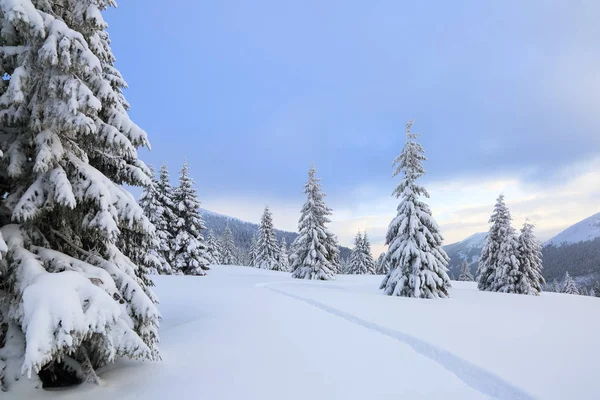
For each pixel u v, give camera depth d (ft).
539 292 96.94
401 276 62.59
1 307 15.15
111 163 22.03
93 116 18.78
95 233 17.98
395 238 68.28
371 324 32.63
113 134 18.86
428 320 34.65
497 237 102.01
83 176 17.67
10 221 17.19
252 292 59.98
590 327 32.71
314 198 117.39
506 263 97.35
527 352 23.26
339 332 29.58
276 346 24.89
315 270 109.40
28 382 15.06
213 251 203.51
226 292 58.85
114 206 18.61
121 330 17.02
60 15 17.80
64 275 14.75
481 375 19.31
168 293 56.44
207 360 21.49
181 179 116.98
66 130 16.26
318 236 114.21
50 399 14.87
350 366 20.86
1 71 16.08
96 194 17.06
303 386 17.60
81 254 19.35
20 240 15.85
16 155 16.49
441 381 18.75
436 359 22.77
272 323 32.86
